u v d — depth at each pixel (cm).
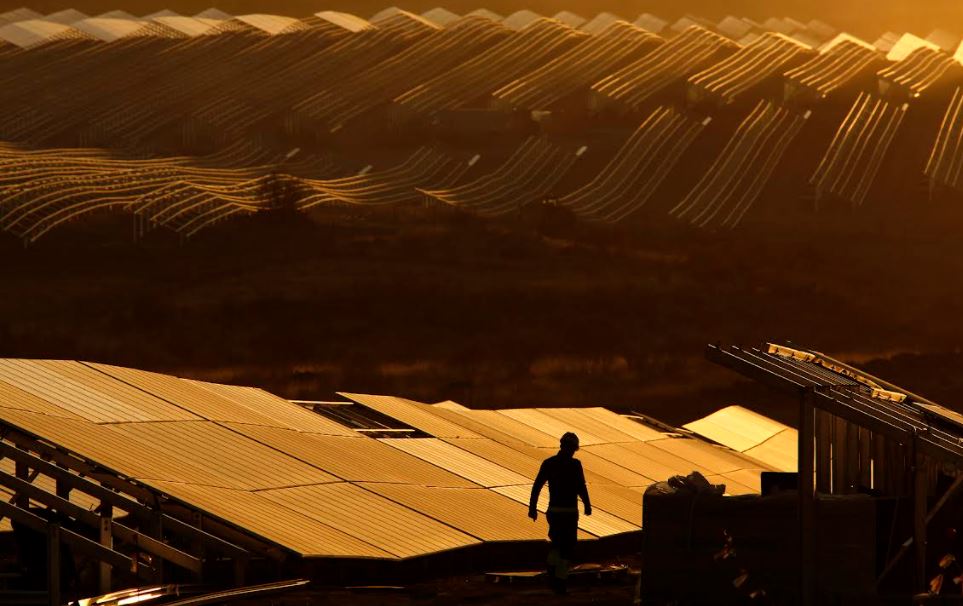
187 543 5822
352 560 5653
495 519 6994
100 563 5162
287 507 5969
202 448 6444
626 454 10169
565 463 5441
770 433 13175
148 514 5316
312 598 5188
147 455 5978
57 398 6406
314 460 6981
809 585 4612
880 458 5441
